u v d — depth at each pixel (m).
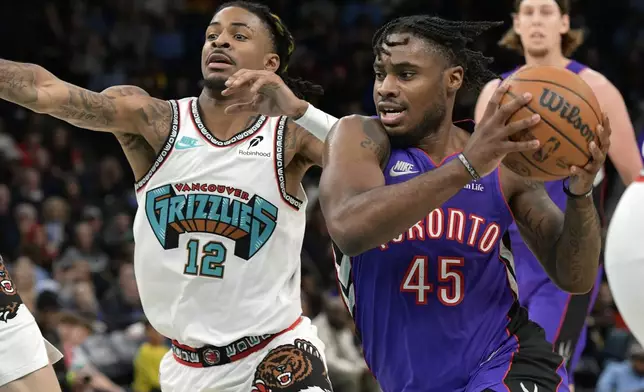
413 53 3.38
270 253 4.12
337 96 14.79
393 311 3.47
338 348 8.80
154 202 4.16
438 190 3.02
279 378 4.06
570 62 5.43
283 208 4.15
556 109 3.08
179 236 4.11
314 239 11.18
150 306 4.21
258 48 4.28
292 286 4.22
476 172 3.02
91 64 14.66
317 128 3.71
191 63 15.09
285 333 4.14
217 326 4.11
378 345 3.55
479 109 5.58
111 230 10.88
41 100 3.87
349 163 3.28
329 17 15.95
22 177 11.40
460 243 3.43
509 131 3.02
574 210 3.36
